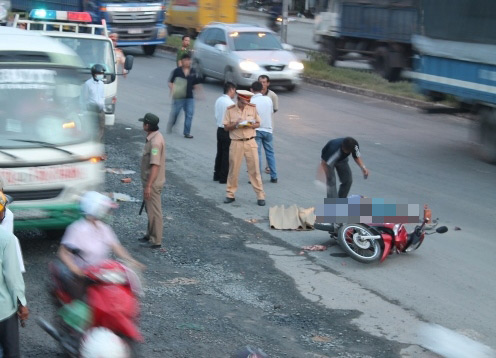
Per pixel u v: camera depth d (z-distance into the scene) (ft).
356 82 80.07
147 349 22.75
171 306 26.30
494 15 47.34
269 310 26.55
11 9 107.55
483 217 37.88
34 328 23.89
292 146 53.21
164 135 56.13
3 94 30.04
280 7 121.39
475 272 30.48
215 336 24.03
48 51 31.73
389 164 48.62
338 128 59.88
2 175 28.50
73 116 30.71
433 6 53.78
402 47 82.28
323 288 28.68
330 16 92.43
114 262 20.79
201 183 43.98
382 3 83.25
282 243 34.04
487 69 48.47
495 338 24.50
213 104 68.69
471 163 49.57
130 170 46.21
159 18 98.48
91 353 18.69
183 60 54.80
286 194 41.73
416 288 28.76
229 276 29.68
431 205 39.75
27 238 33.19
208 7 105.91
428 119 64.64
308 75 84.12
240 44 75.46
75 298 20.43
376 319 25.95
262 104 42.86
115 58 54.44
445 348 23.61
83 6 93.86
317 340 24.21
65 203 29.55
